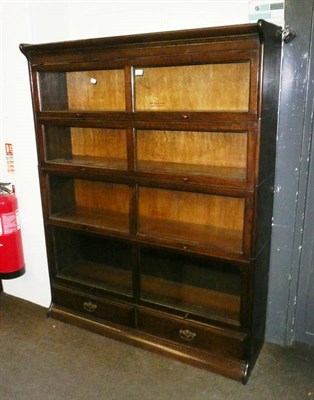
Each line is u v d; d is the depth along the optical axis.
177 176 1.91
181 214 2.30
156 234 2.12
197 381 2.03
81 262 2.71
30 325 2.53
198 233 2.12
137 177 2.02
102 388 1.99
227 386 2.00
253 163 1.71
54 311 2.59
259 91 1.62
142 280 2.35
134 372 2.10
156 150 2.25
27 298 2.83
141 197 2.38
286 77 1.91
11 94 2.37
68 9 2.43
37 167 2.42
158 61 1.80
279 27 1.77
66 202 2.55
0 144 2.54
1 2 2.21
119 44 1.84
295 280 2.20
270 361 2.18
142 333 2.29
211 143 2.09
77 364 2.16
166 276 2.43
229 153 2.05
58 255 2.54
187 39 1.68
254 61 1.60
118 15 2.30
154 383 2.02
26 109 2.34
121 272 2.58
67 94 2.41
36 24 2.22
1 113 2.45
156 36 1.72
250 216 1.79
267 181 1.92
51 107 2.29
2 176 2.62
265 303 2.25
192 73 2.02
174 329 2.18
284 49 1.87
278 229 2.15
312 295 2.21
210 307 2.16
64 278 2.51
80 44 1.93
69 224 2.34
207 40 1.66
